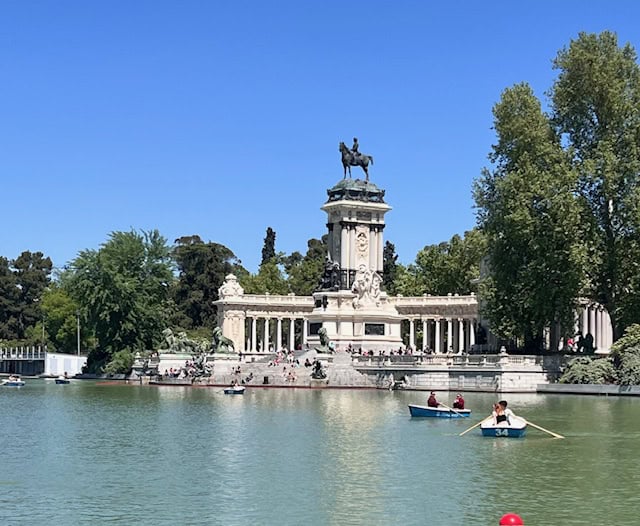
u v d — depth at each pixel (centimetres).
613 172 12500
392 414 9344
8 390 14512
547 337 15250
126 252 19062
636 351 11988
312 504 5006
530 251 12875
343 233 18150
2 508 4975
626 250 12662
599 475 5750
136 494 5281
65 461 6369
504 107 13362
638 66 13175
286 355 16112
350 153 18562
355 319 17275
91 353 19800
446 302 19450
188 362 16588
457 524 4584
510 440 7238
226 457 6481
